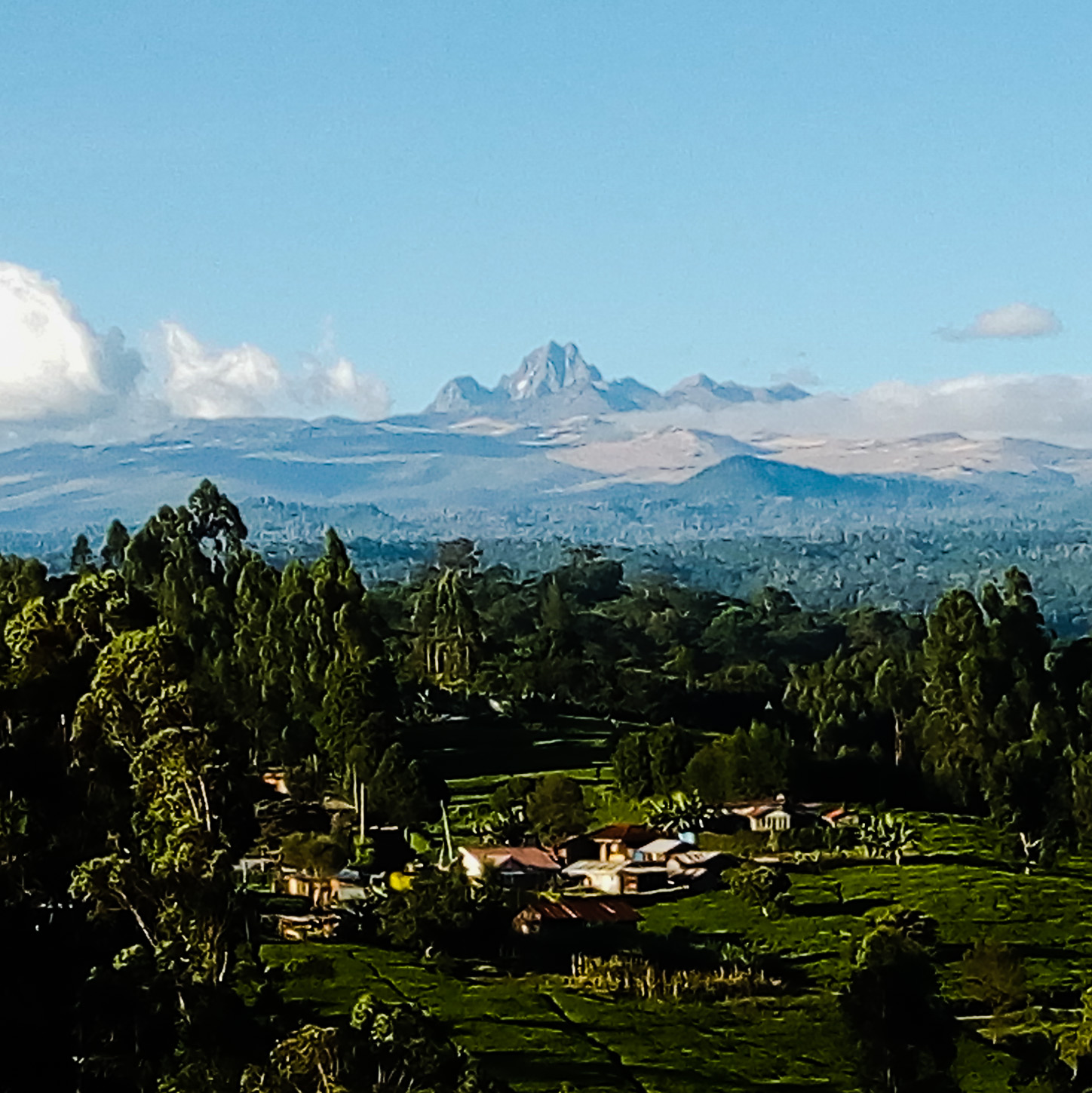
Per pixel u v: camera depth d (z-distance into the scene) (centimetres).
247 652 19688
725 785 18562
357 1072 5800
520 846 15625
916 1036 8931
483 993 10362
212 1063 6278
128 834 7300
